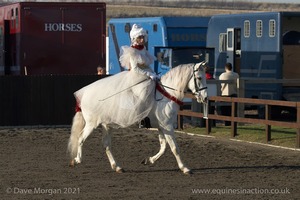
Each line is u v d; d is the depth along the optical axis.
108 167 15.80
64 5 26.42
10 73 27.72
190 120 24.39
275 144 19.17
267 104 19.42
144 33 14.96
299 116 18.38
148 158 15.73
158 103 14.75
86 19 26.66
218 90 23.06
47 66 26.42
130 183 13.95
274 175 14.79
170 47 27.58
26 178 14.50
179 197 12.64
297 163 16.27
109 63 33.59
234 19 27.84
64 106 24.89
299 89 26.22
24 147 19.05
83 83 24.97
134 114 14.67
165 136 14.91
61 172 15.18
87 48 26.72
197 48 27.61
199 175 14.81
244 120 20.20
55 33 26.41
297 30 27.52
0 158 17.11
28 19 26.12
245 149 18.47
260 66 26.58
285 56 27.19
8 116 24.44
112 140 20.34
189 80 14.76
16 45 26.73
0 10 29.12
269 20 26.08
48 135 21.78
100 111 14.98
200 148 18.70
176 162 16.42
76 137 15.52
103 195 12.83
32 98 24.61
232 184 13.82
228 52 28.12
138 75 14.81
